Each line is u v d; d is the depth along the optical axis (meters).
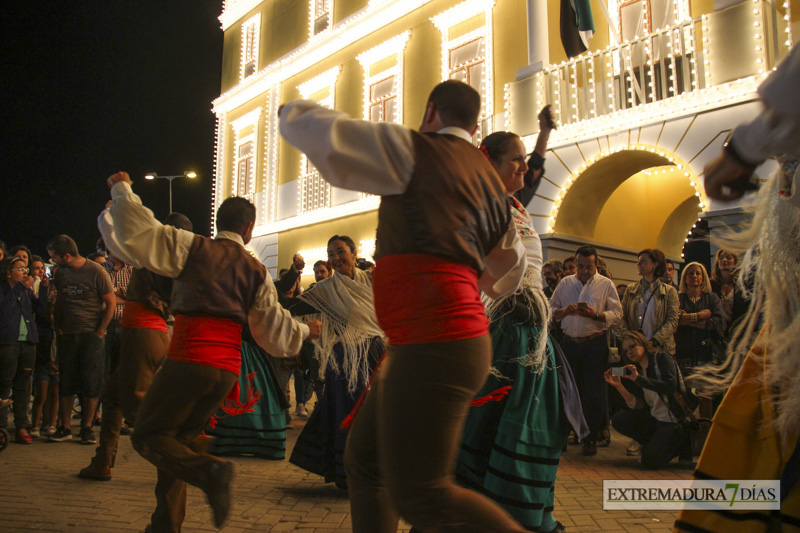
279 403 4.94
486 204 1.66
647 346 5.18
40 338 6.07
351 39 14.38
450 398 1.50
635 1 9.50
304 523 3.25
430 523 1.50
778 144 1.22
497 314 2.72
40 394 6.09
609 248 9.99
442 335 1.51
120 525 3.20
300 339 2.95
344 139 1.50
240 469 4.55
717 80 7.73
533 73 9.74
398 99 13.02
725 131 7.58
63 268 5.66
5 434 4.95
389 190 1.55
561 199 9.24
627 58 9.05
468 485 2.64
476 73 11.69
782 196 1.51
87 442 5.57
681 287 5.94
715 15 7.79
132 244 2.49
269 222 16.61
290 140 1.56
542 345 2.68
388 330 1.59
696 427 4.67
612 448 5.61
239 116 18.48
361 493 1.85
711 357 5.63
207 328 2.54
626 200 11.09
